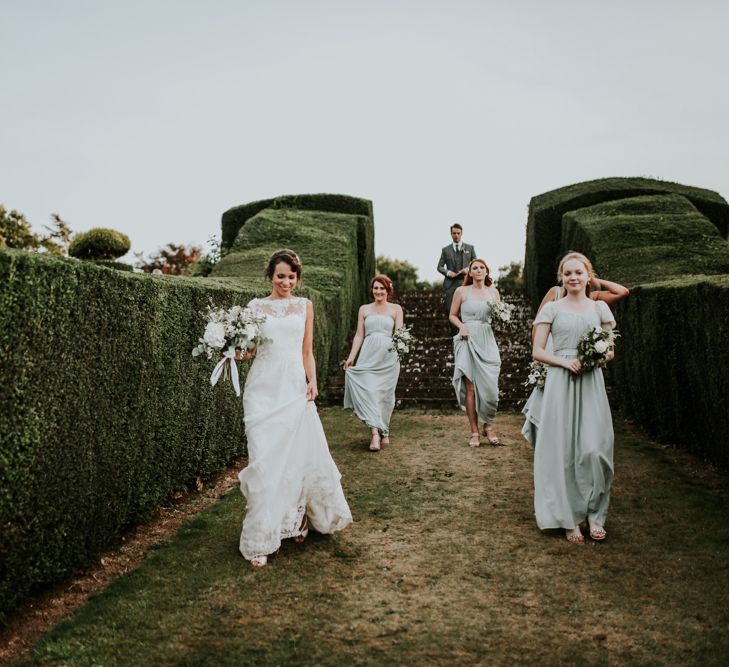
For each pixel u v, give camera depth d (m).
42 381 3.27
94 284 3.74
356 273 15.16
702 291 5.55
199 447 5.56
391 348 7.21
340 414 9.50
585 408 4.36
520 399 9.84
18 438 3.09
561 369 4.42
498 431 8.05
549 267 14.70
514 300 16.58
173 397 4.97
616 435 7.50
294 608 3.39
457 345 7.33
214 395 5.88
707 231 11.05
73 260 3.61
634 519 4.68
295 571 3.87
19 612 3.31
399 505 5.12
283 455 4.05
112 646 3.01
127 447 4.25
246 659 2.90
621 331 8.38
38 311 3.19
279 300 4.36
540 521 4.36
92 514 3.85
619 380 8.70
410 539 4.39
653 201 13.20
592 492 4.25
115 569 3.94
